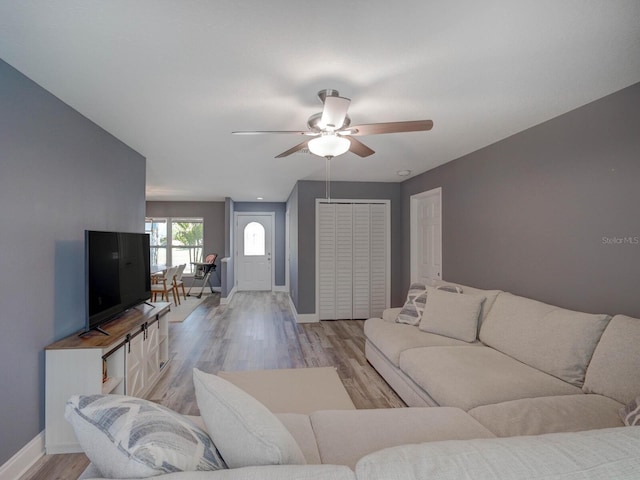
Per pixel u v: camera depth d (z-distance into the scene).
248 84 1.98
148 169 4.39
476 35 1.51
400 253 5.42
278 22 1.42
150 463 0.76
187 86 2.00
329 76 1.89
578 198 2.35
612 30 1.48
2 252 1.72
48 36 1.51
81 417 0.89
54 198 2.14
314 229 5.27
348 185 5.32
